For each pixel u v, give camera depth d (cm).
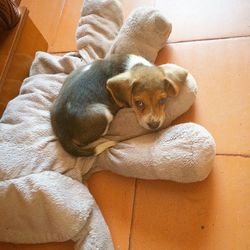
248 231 38
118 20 56
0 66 50
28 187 40
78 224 39
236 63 49
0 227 41
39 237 41
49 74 52
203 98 48
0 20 50
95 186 45
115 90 42
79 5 64
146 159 41
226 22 53
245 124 45
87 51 53
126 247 40
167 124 45
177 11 57
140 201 43
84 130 41
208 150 39
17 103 48
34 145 43
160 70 42
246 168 42
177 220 41
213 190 41
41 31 63
